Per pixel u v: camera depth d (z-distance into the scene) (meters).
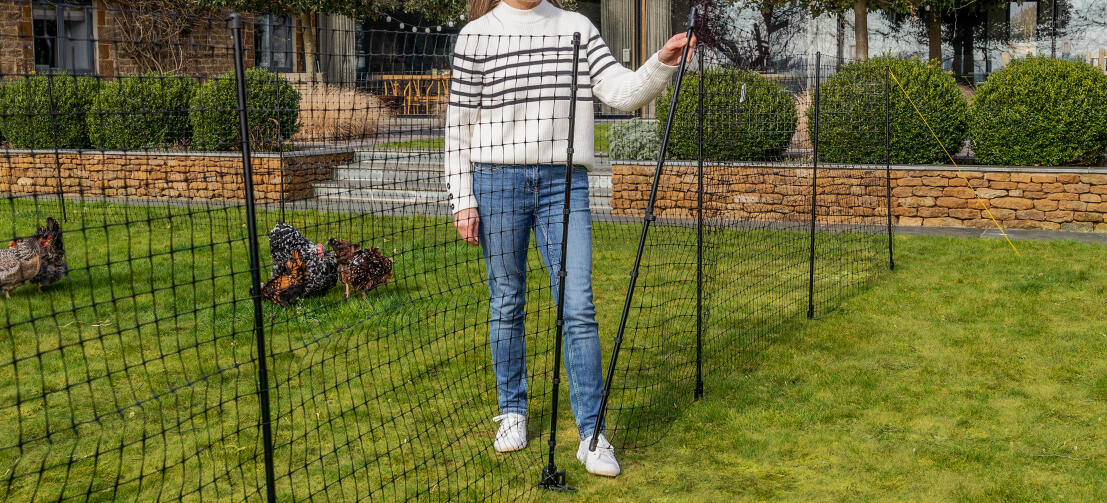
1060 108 9.69
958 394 4.46
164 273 7.42
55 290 6.81
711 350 5.22
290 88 10.05
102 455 3.69
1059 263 7.68
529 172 3.49
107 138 10.24
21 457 3.62
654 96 3.63
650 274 7.30
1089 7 15.82
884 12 16.91
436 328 5.10
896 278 7.21
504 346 3.70
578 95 3.51
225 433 3.91
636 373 4.80
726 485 3.45
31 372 4.79
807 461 3.67
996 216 9.88
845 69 10.15
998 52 16.48
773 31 17.30
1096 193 9.47
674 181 10.58
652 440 3.90
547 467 3.43
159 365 4.91
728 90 7.63
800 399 4.41
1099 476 3.47
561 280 3.34
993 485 3.41
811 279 5.99
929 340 5.42
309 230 9.17
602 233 9.27
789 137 9.09
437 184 11.28
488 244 3.60
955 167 9.91
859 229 9.25
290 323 5.75
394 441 3.84
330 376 4.70
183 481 3.23
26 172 11.71
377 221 9.81
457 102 3.50
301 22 17.28
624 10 19.33
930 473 3.53
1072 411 4.21
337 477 3.47
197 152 10.29
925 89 10.25
